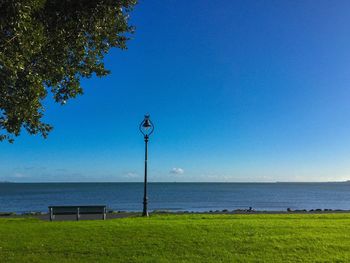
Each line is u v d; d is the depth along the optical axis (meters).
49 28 10.56
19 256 12.16
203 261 11.58
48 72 10.90
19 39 8.99
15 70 8.95
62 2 10.58
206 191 174.88
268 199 98.69
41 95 10.74
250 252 12.50
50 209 23.14
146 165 24.25
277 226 16.59
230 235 14.77
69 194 135.25
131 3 11.49
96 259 11.84
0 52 8.73
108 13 11.24
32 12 9.50
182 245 13.36
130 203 77.75
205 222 18.09
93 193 145.62
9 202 83.69
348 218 20.02
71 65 11.78
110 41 12.29
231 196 117.88
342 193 155.88
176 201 85.94
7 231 15.89
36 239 14.34
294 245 13.27
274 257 11.95
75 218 24.95
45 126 11.95
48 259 11.84
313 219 19.50
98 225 17.17
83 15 10.97
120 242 13.80
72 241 14.00
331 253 12.36
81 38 11.41
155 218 20.45
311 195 131.00
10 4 8.45
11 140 11.48
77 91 12.19
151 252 12.57
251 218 20.17
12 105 10.44
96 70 12.35
